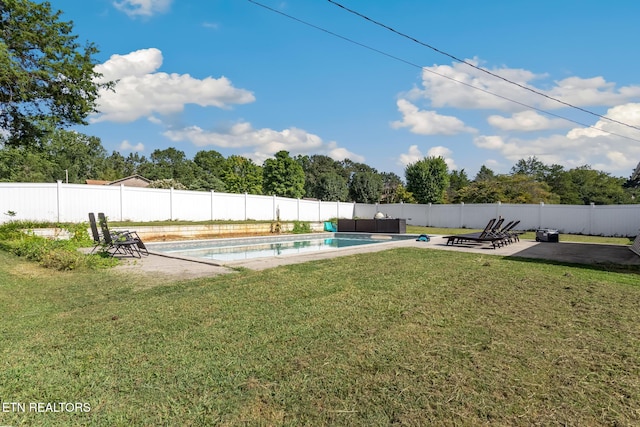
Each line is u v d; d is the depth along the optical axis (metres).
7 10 11.17
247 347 3.02
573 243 13.77
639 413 2.13
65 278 5.93
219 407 2.12
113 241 8.83
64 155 49.28
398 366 2.70
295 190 46.97
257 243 15.53
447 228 24.19
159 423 1.96
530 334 3.42
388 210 27.41
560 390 2.38
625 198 33.34
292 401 2.20
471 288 5.35
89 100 13.37
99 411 2.07
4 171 32.66
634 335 3.41
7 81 10.52
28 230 11.14
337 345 3.09
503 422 2.03
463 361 2.80
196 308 4.17
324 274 6.40
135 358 2.78
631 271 6.99
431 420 2.03
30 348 2.96
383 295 4.88
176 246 13.08
